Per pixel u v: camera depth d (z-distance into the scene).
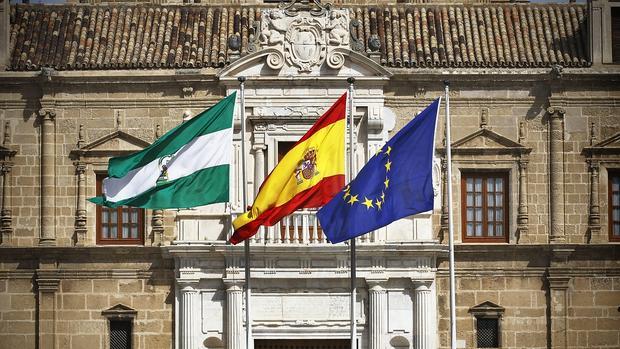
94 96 75.56
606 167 75.75
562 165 75.62
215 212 74.06
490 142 75.56
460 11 79.25
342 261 73.38
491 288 74.75
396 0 85.19
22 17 78.44
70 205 75.31
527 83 75.75
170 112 75.50
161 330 74.31
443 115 75.31
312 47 75.06
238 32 78.00
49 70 74.94
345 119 64.56
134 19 78.62
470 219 75.38
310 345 74.00
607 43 76.12
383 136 75.00
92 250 74.31
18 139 75.50
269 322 73.25
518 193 75.44
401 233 73.75
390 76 74.81
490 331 74.81
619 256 75.12
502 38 77.62
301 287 73.50
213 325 73.56
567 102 75.75
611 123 75.88
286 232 73.56
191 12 79.19
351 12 77.88
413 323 73.44
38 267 74.75
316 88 75.12
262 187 64.69
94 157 75.44
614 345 74.88
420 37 77.62
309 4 75.31
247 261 65.25
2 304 74.75
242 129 66.31
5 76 75.25
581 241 75.38
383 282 73.25
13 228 75.19
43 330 74.44
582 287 75.00
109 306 74.50
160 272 74.50
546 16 78.94
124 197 65.06
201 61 75.81
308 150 64.38
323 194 64.31
